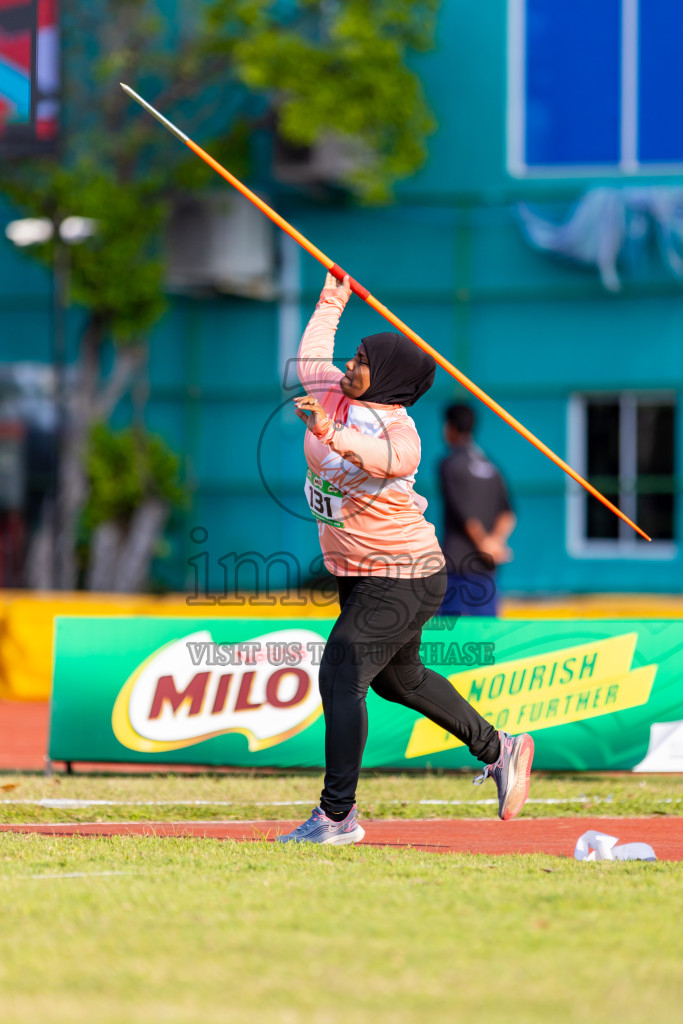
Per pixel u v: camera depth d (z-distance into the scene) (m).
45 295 48.28
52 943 9.07
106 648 18.64
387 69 42.47
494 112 45.75
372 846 13.68
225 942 9.09
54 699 18.61
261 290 46.62
